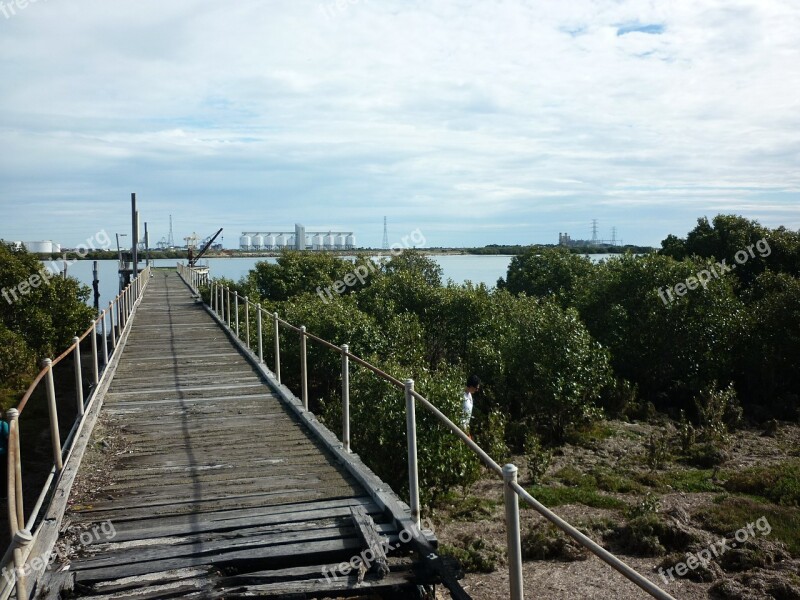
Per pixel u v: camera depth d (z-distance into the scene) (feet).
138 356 41.98
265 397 29.76
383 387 33.50
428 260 89.61
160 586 12.96
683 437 43.86
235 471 19.58
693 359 57.72
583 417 48.08
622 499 34.30
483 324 60.18
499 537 28.71
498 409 46.83
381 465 31.68
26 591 11.37
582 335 48.96
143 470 19.63
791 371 58.80
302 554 14.32
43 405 57.26
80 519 15.93
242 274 121.90
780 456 42.19
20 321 65.46
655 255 63.10
